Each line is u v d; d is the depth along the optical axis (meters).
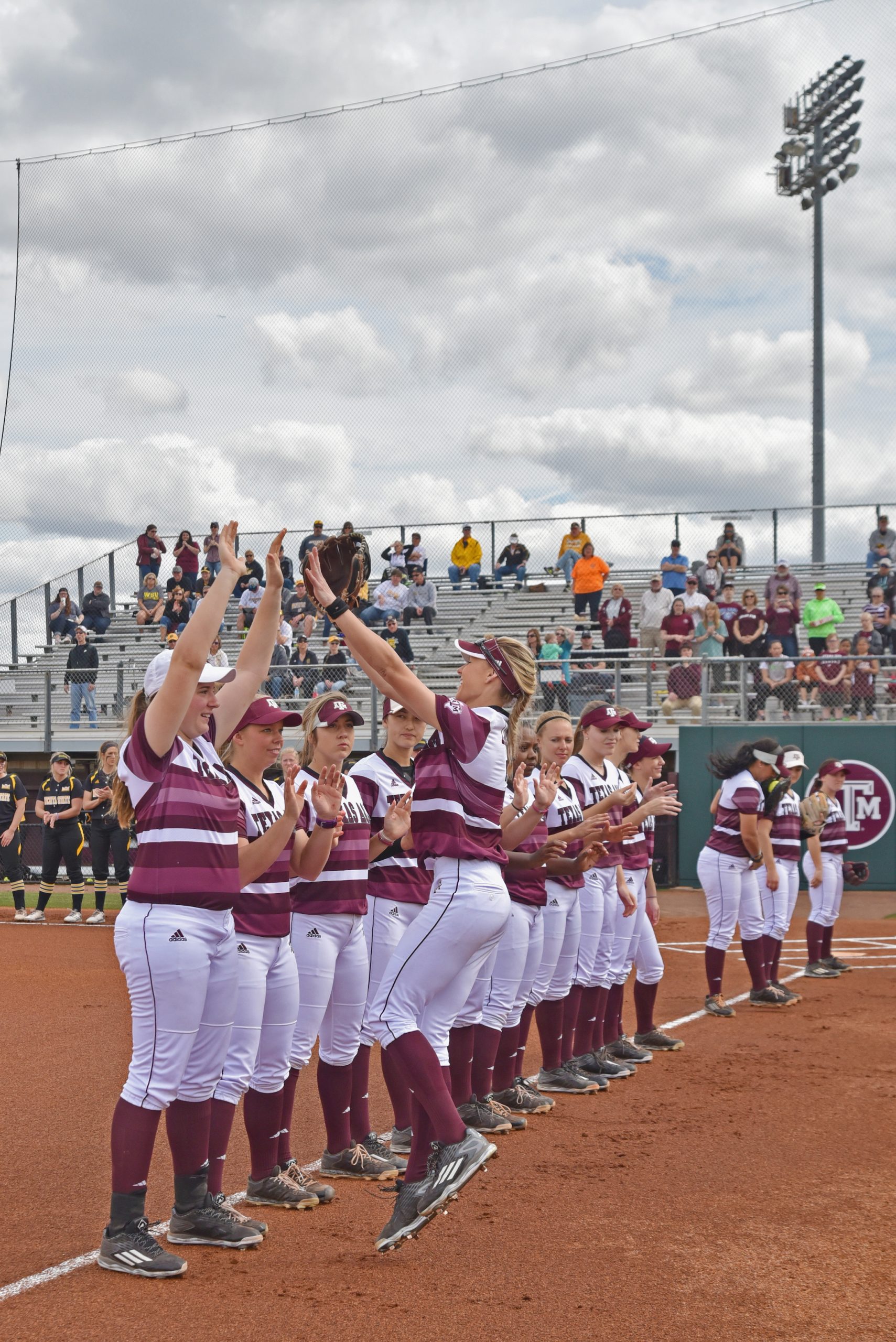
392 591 23.66
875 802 17.94
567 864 7.01
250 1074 4.97
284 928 5.09
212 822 4.47
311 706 5.70
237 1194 5.41
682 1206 5.25
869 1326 4.03
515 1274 4.45
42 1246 4.71
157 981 4.34
